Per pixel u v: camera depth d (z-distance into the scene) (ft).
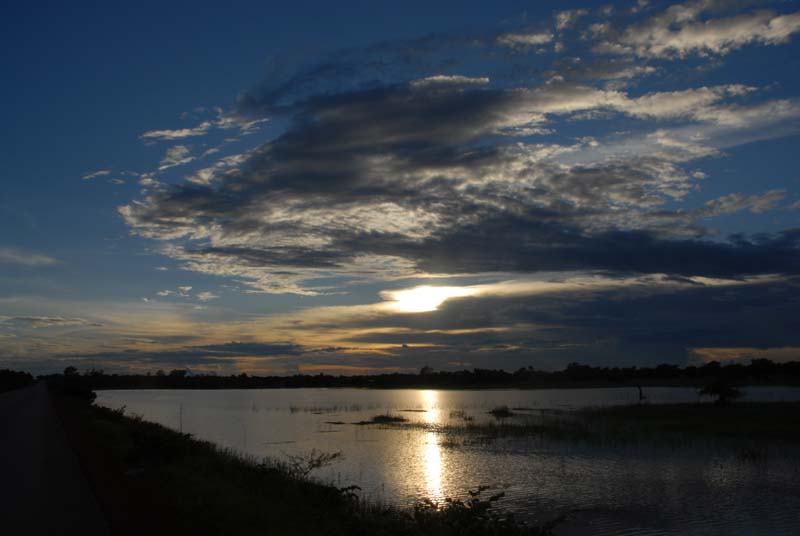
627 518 60.59
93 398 259.19
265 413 215.72
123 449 76.07
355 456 101.09
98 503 41.93
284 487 54.19
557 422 151.43
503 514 60.80
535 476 82.12
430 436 130.72
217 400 345.72
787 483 76.64
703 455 98.53
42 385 505.25
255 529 38.14
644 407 192.75
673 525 58.23
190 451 70.85
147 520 37.91
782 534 55.57
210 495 46.85
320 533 39.81
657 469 86.63
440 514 47.62
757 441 112.27
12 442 80.53
